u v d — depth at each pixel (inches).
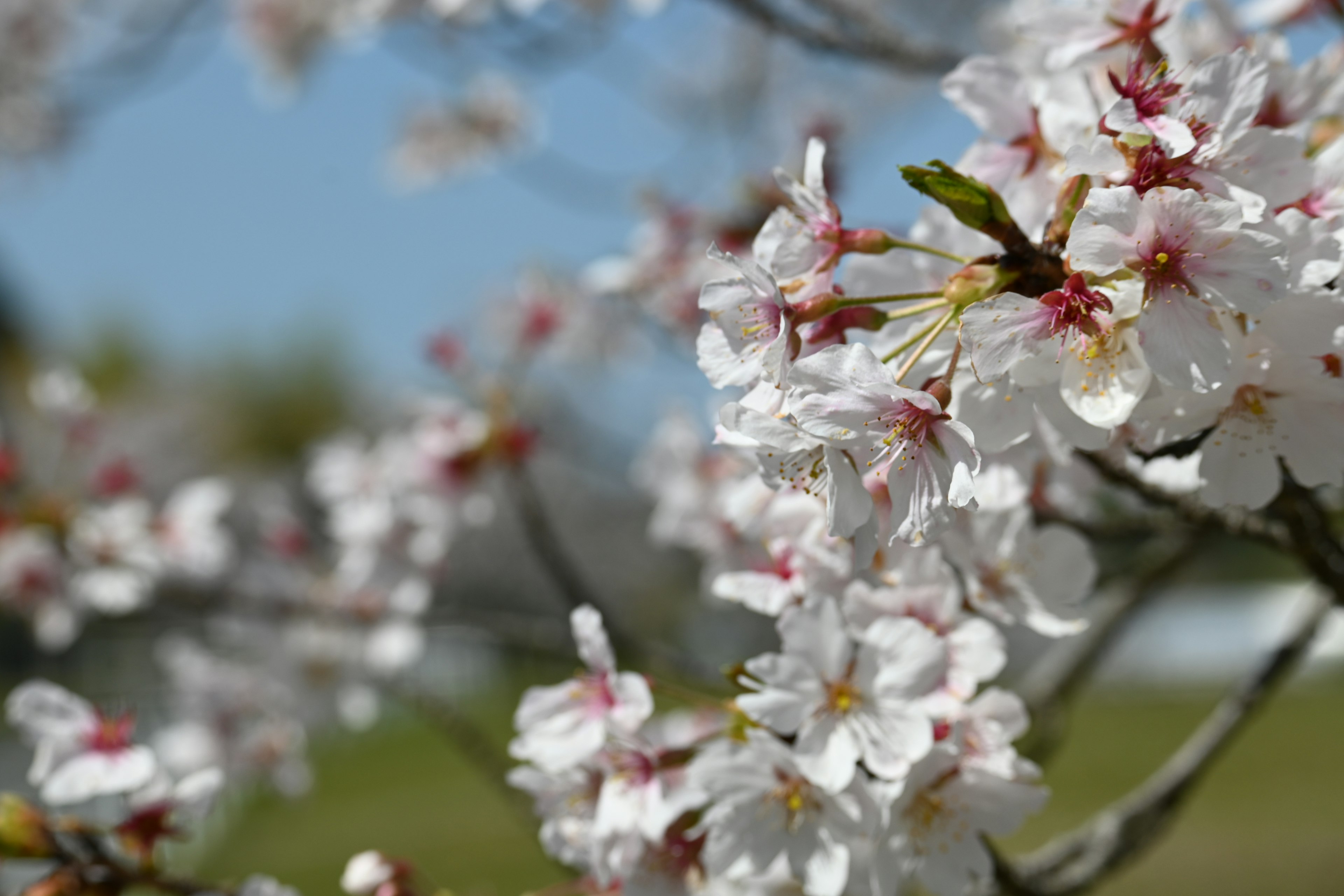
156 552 38.6
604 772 20.9
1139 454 19.8
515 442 36.4
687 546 33.0
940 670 19.6
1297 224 18.4
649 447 33.6
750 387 19.5
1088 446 18.7
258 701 39.6
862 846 19.9
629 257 37.0
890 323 19.6
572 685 21.0
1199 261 18.1
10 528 37.2
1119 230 18.0
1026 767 19.9
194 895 22.6
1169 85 19.1
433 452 36.2
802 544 20.6
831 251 19.6
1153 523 25.3
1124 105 18.3
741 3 27.6
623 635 35.0
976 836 19.9
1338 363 19.1
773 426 18.6
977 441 19.1
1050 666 32.3
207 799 22.8
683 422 32.7
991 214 18.7
